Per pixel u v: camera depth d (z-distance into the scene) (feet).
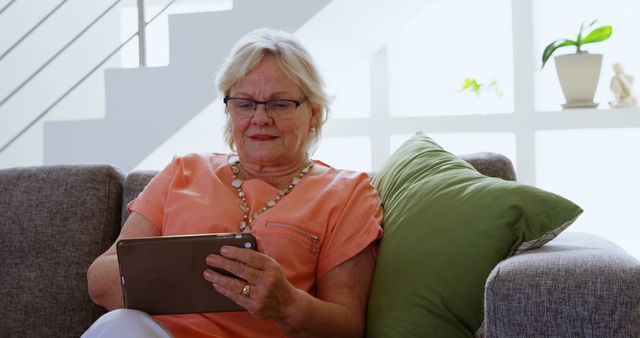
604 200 11.51
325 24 9.41
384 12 9.86
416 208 4.95
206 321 4.74
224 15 9.31
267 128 5.21
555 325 3.57
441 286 4.47
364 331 4.84
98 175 6.18
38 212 6.08
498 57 11.98
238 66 5.22
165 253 4.03
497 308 3.67
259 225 5.03
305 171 5.47
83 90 14.01
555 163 11.64
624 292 3.49
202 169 5.43
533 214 4.41
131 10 14.46
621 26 11.37
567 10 11.63
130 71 9.53
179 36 9.41
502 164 5.67
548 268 3.67
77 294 5.93
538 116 10.33
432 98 12.22
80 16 13.98
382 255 4.91
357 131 11.08
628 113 9.93
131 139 9.58
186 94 9.42
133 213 5.35
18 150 13.43
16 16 13.35
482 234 4.48
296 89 5.28
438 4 12.10
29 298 5.94
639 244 11.39
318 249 5.03
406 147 5.95
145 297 4.13
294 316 4.32
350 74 11.83
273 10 9.22
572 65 10.03
